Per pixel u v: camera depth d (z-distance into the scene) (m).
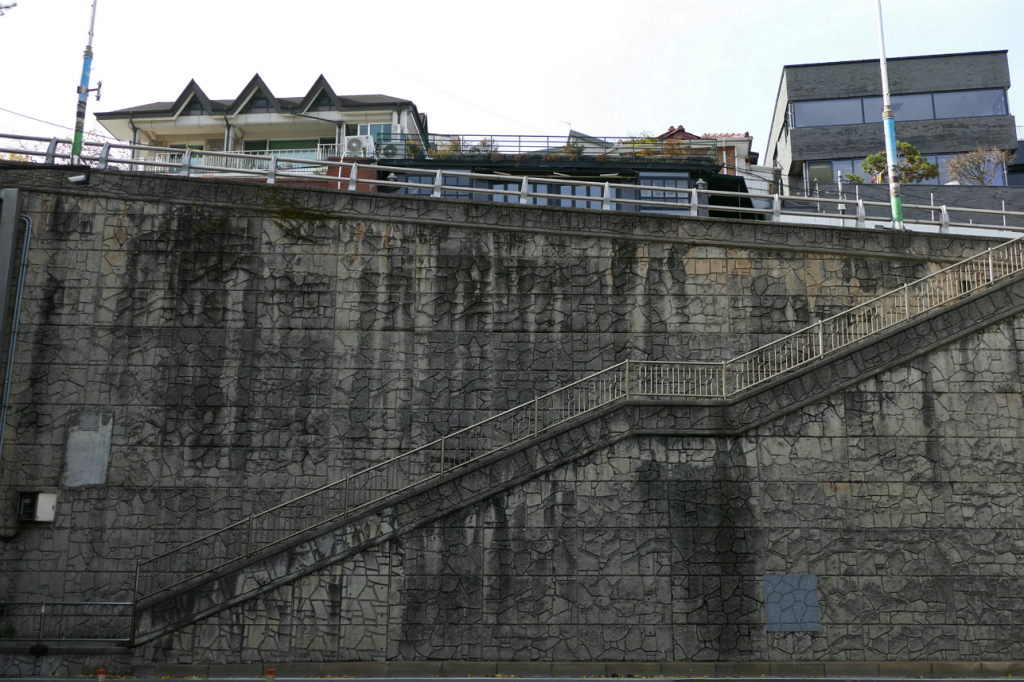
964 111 44.16
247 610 16.95
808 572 17.47
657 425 17.98
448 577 17.31
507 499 17.66
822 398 18.17
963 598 17.42
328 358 20.88
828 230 21.95
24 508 19.61
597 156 31.31
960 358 18.44
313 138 42.72
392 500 17.59
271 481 20.19
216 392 20.56
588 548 17.48
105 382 20.44
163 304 20.91
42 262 20.86
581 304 21.38
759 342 21.27
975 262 20.61
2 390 20.09
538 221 21.77
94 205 21.25
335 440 20.47
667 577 17.39
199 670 16.61
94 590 19.39
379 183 21.80
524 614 17.19
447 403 20.78
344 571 17.23
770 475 17.84
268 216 21.50
